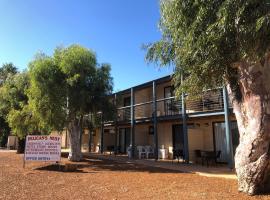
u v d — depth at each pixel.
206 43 6.88
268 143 7.61
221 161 16.22
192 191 8.43
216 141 16.67
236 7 6.08
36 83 15.49
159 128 21.09
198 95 9.31
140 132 22.17
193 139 16.72
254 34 6.00
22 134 20.81
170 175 11.67
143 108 21.61
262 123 7.59
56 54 16.28
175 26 8.00
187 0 7.49
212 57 7.09
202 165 14.81
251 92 7.78
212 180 10.28
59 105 15.74
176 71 9.02
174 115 16.83
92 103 16.31
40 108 15.76
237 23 6.22
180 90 8.70
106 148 25.70
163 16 8.38
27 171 13.02
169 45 8.84
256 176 7.66
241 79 7.91
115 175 11.90
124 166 15.16
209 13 6.91
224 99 13.66
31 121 19.05
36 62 15.86
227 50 7.00
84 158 19.66
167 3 8.20
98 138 27.34
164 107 19.33
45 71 15.49
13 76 24.94
